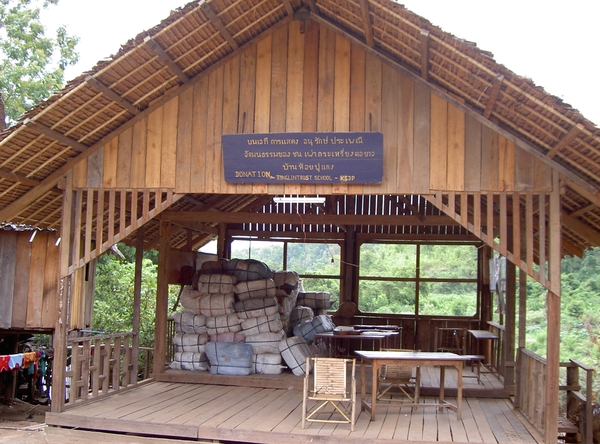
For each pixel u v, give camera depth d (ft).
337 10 23.63
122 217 26.23
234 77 25.75
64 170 26.63
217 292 36.17
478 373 33.24
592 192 22.71
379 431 23.53
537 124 21.83
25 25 66.13
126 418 24.84
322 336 33.06
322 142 24.45
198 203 38.47
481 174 23.63
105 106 24.58
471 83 22.00
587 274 73.92
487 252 44.01
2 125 40.96
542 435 23.22
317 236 46.03
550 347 22.40
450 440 22.36
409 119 24.32
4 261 33.94
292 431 23.30
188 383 33.30
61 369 25.89
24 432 25.52
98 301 52.80
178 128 26.07
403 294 45.55
